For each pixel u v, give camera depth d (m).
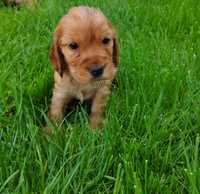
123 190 0.32
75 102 0.46
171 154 0.36
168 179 0.35
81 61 0.39
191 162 0.36
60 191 0.33
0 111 0.42
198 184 0.33
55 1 0.65
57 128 0.39
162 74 0.46
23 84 0.46
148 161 0.36
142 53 0.51
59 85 0.43
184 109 0.42
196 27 0.60
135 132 0.40
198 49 0.53
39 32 0.58
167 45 0.54
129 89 0.45
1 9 0.68
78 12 0.41
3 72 0.46
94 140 0.37
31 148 0.37
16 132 0.38
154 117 0.40
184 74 0.47
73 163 0.36
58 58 0.42
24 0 0.69
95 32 0.40
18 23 0.60
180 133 0.39
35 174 0.35
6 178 0.35
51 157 0.35
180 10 0.62
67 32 0.40
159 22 0.60
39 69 0.49
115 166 0.36
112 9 0.62
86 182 0.34
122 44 0.53
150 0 0.68
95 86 0.43
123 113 0.42
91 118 0.44
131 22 0.61
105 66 0.39
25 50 0.52
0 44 0.53
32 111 0.42
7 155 0.36
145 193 0.33
